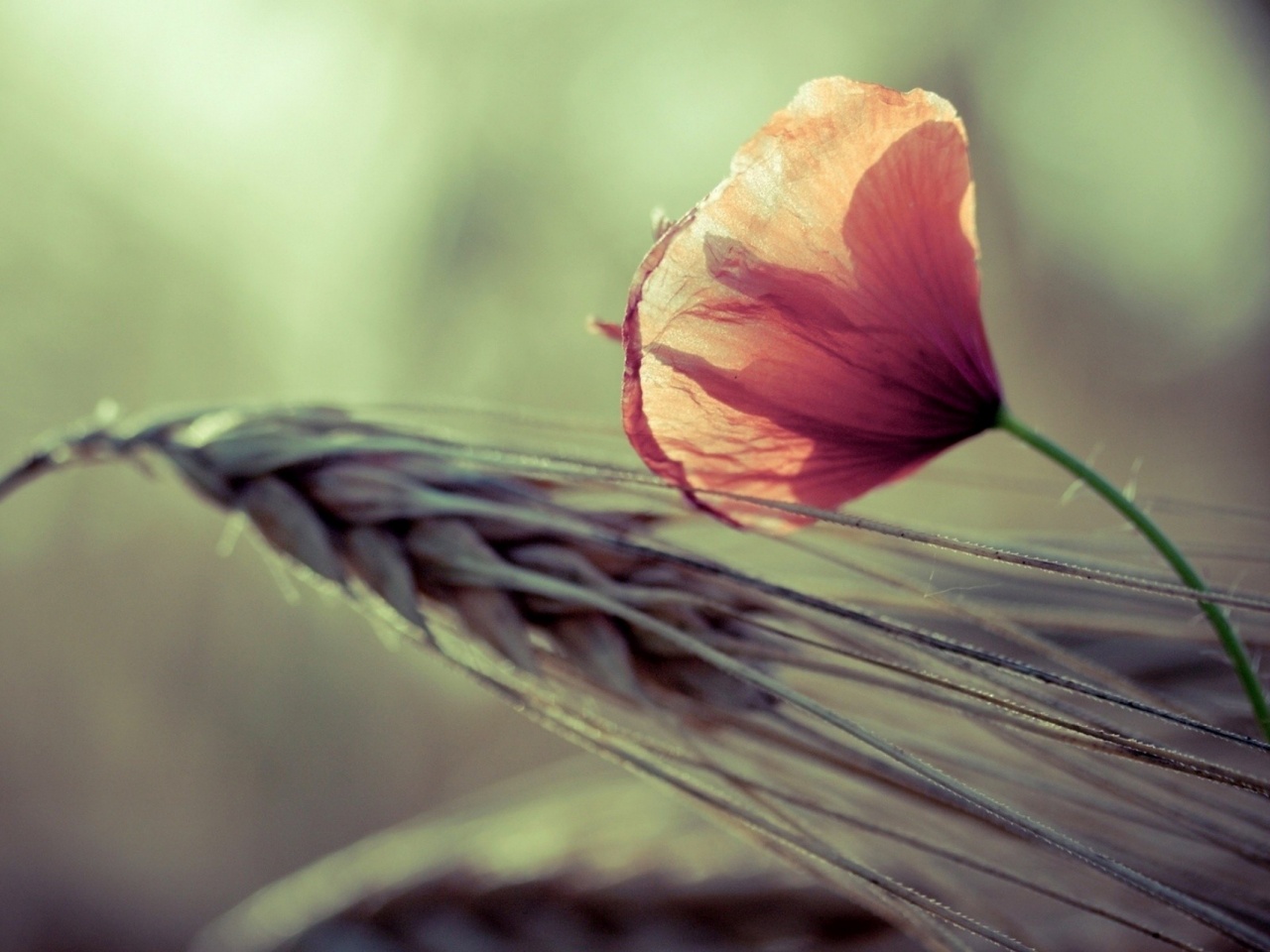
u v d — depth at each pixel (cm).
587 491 25
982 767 24
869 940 30
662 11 91
